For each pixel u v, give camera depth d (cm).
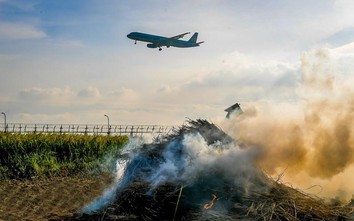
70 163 1991
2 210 1152
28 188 1475
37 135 2350
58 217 1039
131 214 827
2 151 2066
